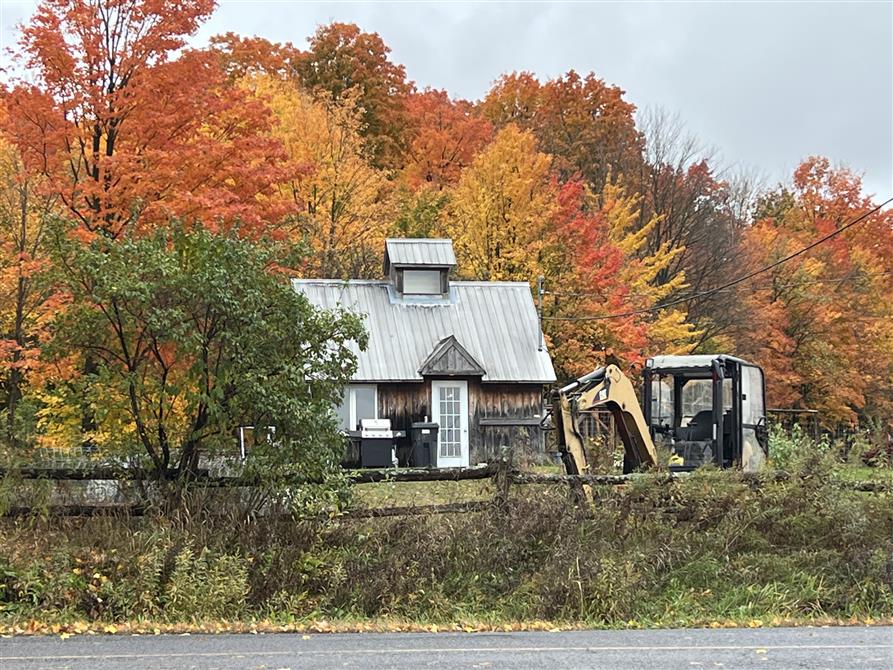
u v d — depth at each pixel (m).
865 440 17.34
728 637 11.00
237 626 10.98
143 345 13.02
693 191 50.84
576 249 37.47
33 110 20.86
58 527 12.11
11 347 18.59
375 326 31.72
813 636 11.13
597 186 51.56
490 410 31.31
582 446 16.23
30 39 20.66
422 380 30.73
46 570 11.49
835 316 47.88
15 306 22.14
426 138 49.12
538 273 36.75
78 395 13.02
